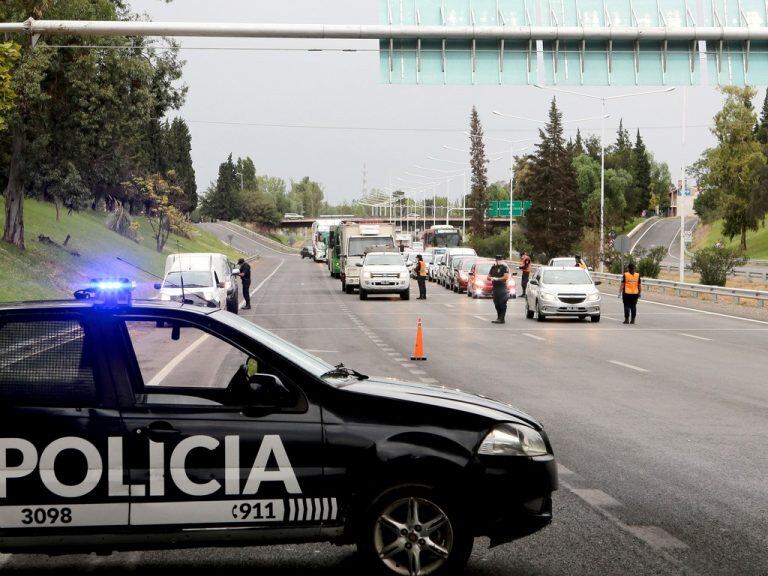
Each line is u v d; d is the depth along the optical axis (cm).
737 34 2694
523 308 4119
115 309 605
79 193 6900
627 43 2736
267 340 642
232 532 586
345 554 684
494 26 2633
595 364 1986
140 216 11788
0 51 2392
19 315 596
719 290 4394
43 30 2286
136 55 4909
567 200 11331
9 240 5100
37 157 5019
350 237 5538
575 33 2662
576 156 18038
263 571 644
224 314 666
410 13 2661
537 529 604
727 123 12781
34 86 4225
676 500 841
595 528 752
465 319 3469
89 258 6312
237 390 606
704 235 17988
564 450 1064
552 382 1678
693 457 1027
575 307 3269
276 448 586
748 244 14788
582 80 2733
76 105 4794
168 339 614
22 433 577
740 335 2766
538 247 11369
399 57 2650
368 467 587
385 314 3741
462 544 593
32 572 647
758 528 752
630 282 3219
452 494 592
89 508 578
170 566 658
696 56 2748
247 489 585
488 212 13438
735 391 1566
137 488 580
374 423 594
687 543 711
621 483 905
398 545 591
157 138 11731
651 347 2392
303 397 598
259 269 9919
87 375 591
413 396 618
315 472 587
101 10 4319
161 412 587
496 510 595
